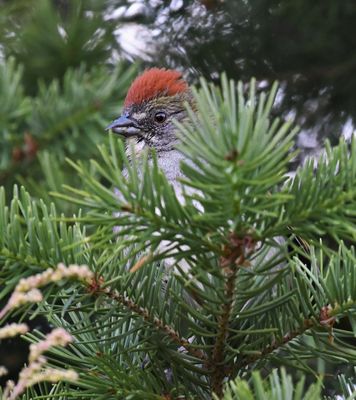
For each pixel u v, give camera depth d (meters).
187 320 5.95
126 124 9.73
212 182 4.89
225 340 6.05
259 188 4.93
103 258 5.95
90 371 6.26
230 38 10.70
